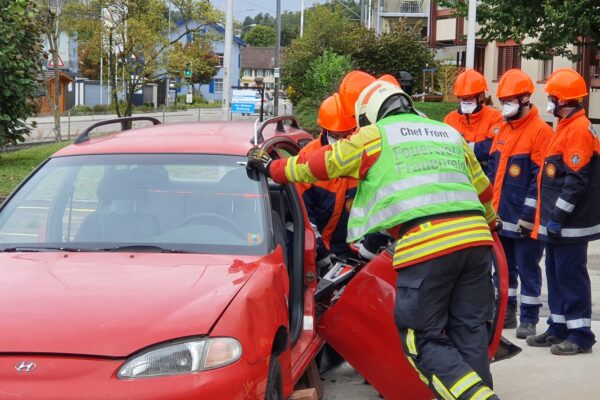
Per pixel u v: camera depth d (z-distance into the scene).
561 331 6.81
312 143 6.21
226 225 4.86
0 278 4.27
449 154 4.54
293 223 5.40
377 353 5.02
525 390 5.86
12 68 17.94
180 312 3.89
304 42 39.97
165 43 36.44
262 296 4.22
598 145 6.48
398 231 4.50
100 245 4.77
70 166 5.29
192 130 5.79
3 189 15.47
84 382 3.61
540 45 20.50
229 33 26.08
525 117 7.12
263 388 3.99
